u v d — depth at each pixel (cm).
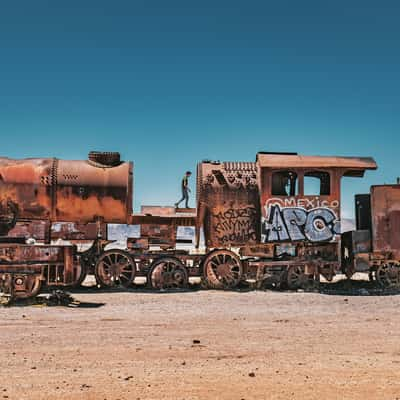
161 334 996
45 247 1593
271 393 612
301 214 1906
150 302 1516
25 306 1400
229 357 798
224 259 1908
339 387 638
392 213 1933
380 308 1418
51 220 1856
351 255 2044
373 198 1942
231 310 1359
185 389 626
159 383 652
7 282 1488
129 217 1894
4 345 884
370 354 826
